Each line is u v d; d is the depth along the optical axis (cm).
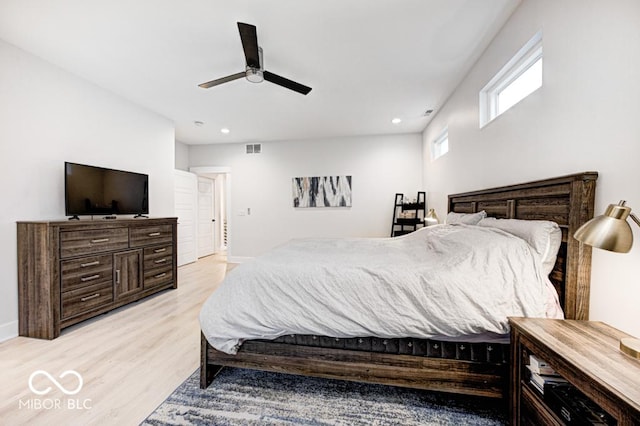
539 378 116
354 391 167
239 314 159
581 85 139
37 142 255
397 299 147
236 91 324
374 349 155
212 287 389
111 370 187
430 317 142
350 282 155
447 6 190
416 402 158
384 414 148
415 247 239
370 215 521
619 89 120
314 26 210
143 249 325
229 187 571
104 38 225
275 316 156
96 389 167
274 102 358
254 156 561
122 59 257
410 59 258
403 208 478
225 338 160
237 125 455
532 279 142
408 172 508
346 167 527
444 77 293
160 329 250
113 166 331
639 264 114
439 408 153
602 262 130
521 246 153
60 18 201
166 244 363
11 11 192
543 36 167
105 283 278
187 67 271
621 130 120
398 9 192
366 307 150
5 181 232
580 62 140
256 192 561
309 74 285
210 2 184
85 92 297
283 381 177
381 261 183
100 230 273
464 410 151
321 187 536
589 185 133
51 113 266
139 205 349
